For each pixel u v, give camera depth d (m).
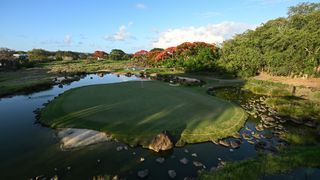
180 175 12.49
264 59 52.47
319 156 13.89
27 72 69.44
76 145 15.79
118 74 68.94
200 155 14.89
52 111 23.39
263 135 18.41
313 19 49.31
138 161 13.88
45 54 144.88
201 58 61.84
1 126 20.56
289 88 38.22
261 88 38.09
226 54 63.53
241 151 15.55
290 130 19.53
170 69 69.88
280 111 24.39
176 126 18.94
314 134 18.62
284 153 14.55
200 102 27.09
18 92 38.53
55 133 18.14
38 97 34.66
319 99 29.88
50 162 13.77
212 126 19.23
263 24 68.50
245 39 64.62
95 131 17.97
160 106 24.77
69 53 157.00
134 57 118.75
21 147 15.91
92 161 13.80
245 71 53.44
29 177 12.28
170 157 14.48
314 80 43.41
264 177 12.09
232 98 32.97
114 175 12.34
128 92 32.75
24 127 20.14
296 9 66.88
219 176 11.88
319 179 11.90
